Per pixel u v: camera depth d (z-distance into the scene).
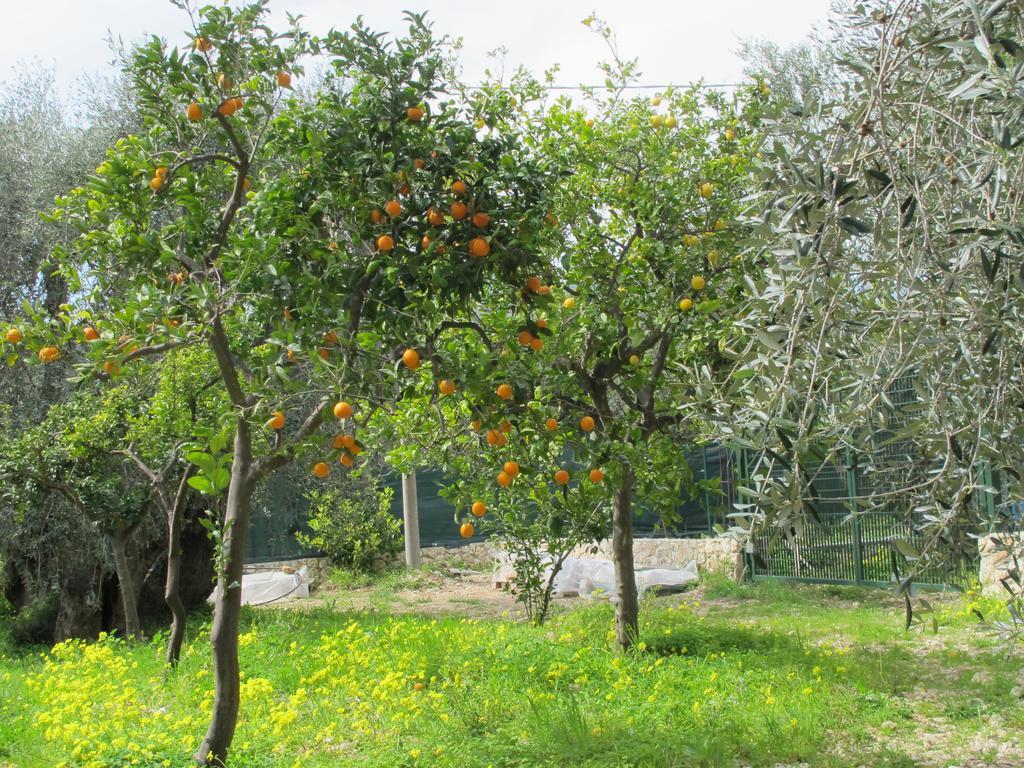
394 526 18.28
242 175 5.23
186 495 8.45
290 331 4.35
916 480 3.12
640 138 7.48
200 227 5.21
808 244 2.60
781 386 2.62
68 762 5.20
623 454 5.93
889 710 5.67
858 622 9.16
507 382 4.72
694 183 7.46
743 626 8.83
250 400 5.04
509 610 12.98
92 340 4.38
